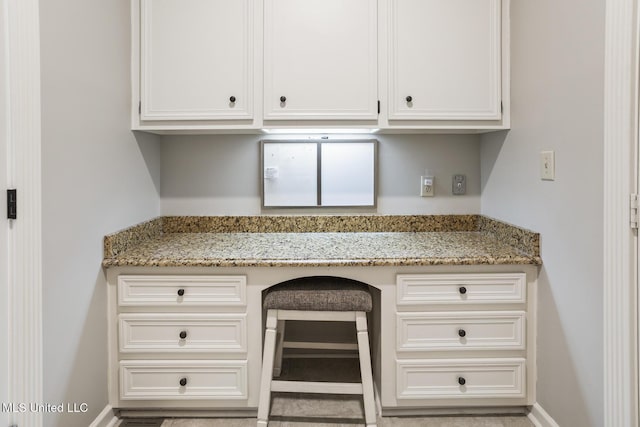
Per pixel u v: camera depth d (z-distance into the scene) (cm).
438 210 232
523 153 182
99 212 164
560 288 156
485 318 172
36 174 127
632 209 123
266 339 168
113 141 174
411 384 174
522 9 180
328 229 229
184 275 171
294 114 189
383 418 180
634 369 124
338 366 229
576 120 145
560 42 153
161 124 192
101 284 167
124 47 184
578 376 146
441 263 169
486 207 225
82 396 153
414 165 230
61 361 140
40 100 128
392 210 231
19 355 125
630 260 124
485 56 191
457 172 231
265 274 172
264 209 230
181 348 172
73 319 147
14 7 121
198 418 181
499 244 197
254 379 174
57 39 136
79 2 148
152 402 175
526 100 178
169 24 188
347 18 189
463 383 172
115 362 173
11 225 124
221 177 229
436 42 190
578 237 145
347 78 189
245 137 229
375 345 199
